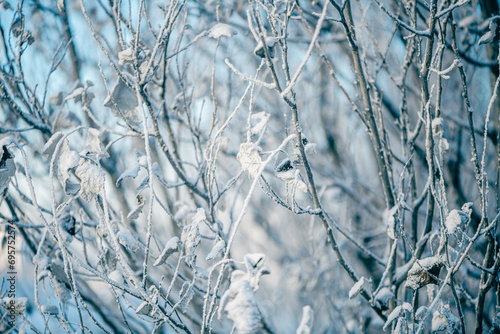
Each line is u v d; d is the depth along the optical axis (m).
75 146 1.19
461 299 1.14
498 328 1.00
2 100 1.11
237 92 1.32
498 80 0.89
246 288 0.85
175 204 1.14
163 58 1.01
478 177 0.93
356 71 1.00
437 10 0.96
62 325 0.93
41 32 1.21
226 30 0.96
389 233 0.98
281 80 1.38
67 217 0.99
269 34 1.22
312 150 0.94
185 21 1.04
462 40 1.17
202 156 1.06
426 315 0.92
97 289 1.21
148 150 0.89
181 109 1.09
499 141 0.99
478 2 1.14
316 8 1.28
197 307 1.22
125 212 1.22
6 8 1.03
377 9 1.34
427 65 0.96
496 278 0.98
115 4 0.97
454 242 1.12
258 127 0.90
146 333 1.20
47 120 1.11
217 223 1.04
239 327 0.83
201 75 1.26
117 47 1.13
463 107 1.33
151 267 1.23
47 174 1.25
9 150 0.90
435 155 0.94
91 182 0.90
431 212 1.02
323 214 0.98
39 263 0.96
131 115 0.97
